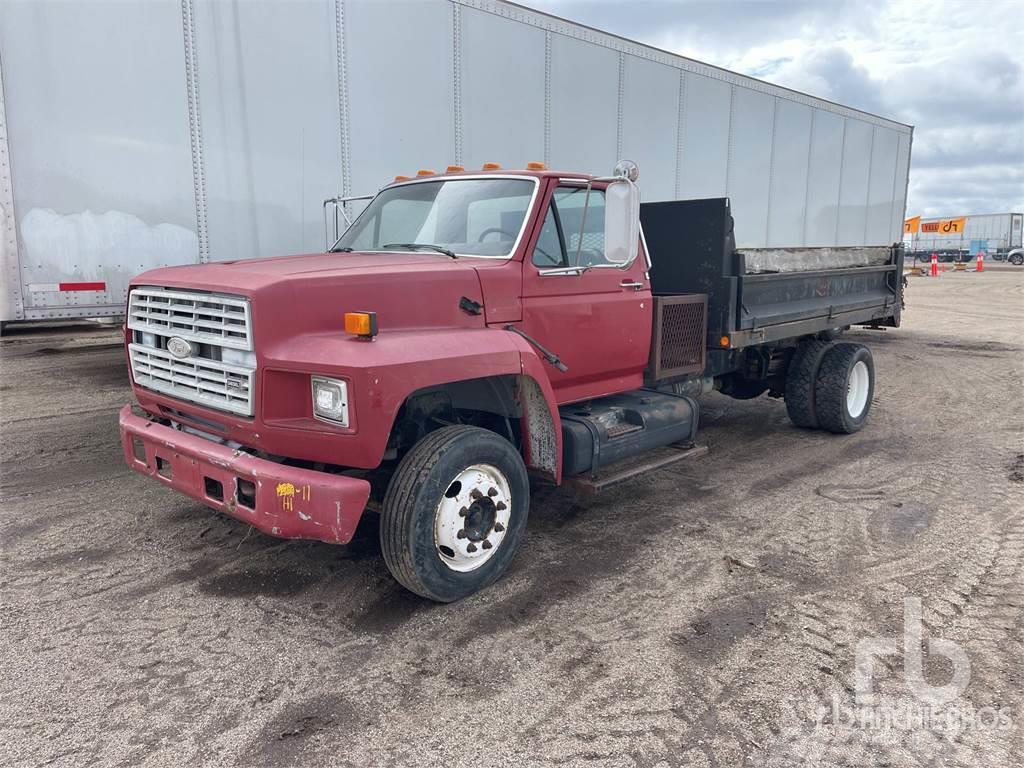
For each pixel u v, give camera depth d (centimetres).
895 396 886
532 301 418
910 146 1612
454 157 773
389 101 715
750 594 382
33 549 428
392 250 457
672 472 590
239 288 328
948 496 531
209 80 612
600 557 427
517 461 387
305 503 321
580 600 375
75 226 564
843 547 441
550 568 412
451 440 356
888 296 812
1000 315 1827
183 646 329
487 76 788
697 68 1033
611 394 494
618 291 476
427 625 350
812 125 1276
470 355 357
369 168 710
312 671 312
